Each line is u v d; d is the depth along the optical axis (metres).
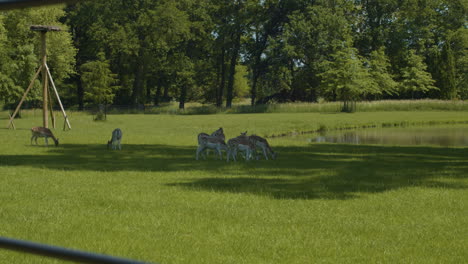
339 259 6.09
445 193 10.59
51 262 5.72
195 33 78.12
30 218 8.02
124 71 76.25
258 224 7.86
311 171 14.05
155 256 6.08
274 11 77.06
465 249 6.55
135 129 34.03
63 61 57.38
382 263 5.96
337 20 71.06
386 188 11.27
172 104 90.12
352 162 16.39
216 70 87.19
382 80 71.88
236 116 55.81
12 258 5.81
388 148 21.89
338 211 8.82
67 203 9.25
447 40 79.44
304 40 70.38
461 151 20.83
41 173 13.15
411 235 7.25
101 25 68.38
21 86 48.25
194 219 8.09
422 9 81.06
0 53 46.72
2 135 26.44
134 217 8.17
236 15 74.62
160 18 68.81
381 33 78.62
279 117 52.19
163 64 76.88
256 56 77.38
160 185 11.43
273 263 5.93
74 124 39.19
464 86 80.50
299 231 7.42
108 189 10.79
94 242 6.68
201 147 16.48
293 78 74.25
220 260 6.01
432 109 68.31
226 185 11.52
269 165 15.34
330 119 47.56
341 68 64.44
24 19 52.56
